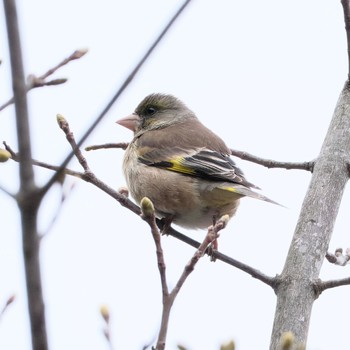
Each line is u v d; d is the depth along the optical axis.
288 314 9.38
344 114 11.12
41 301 5.71
